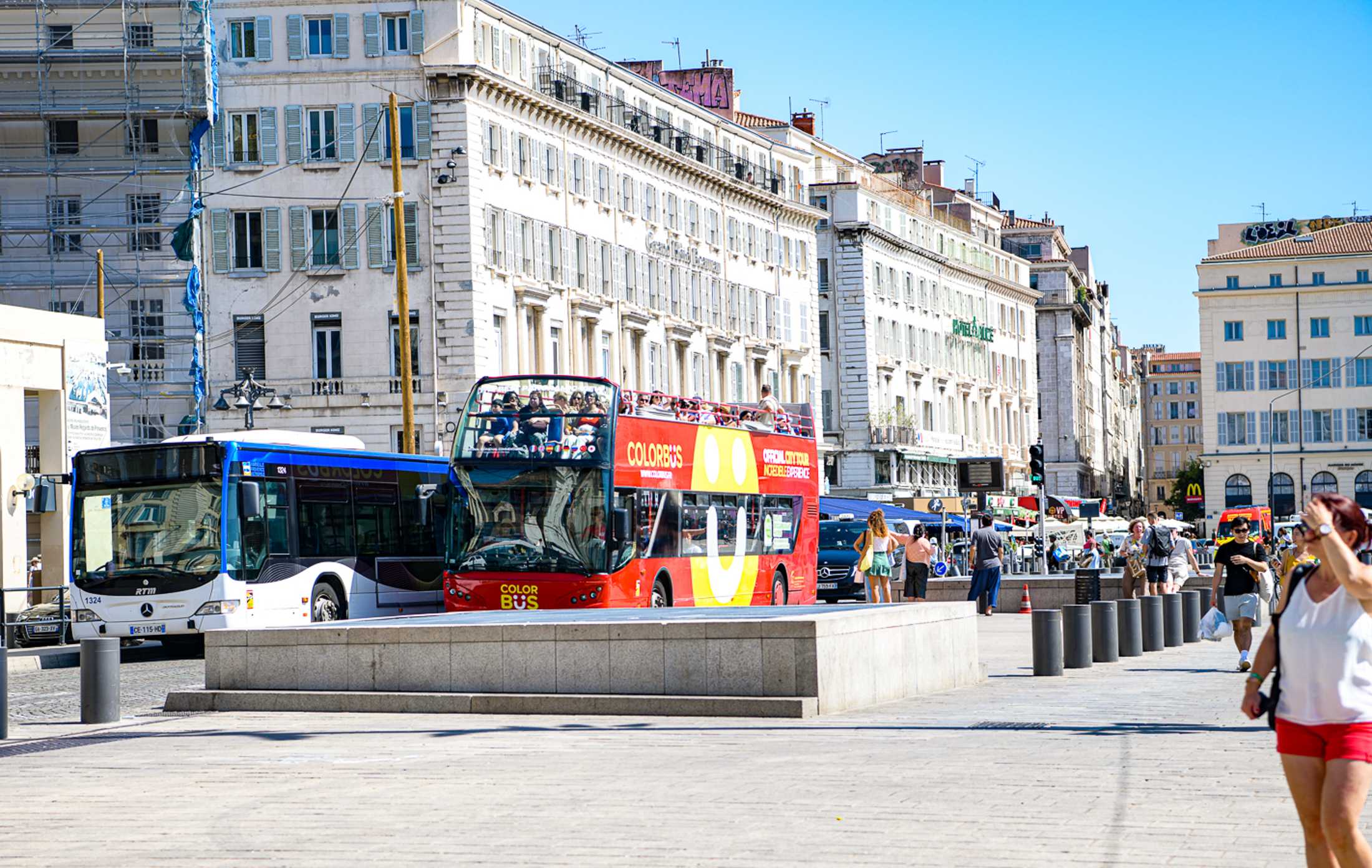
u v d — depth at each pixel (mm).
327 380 65500
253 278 65938
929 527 73812
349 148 66000
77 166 64812
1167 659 28609
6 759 16516
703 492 36312
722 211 86438
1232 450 133000
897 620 20969
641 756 15195
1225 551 25125
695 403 36406
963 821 11039
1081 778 13047
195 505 31000
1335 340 131500
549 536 31844
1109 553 79688
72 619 32812
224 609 30641
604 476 31906
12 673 30984
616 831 11047
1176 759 14211
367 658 20875
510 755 15617
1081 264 174000
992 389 125938
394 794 13062
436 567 36531
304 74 66062
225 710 21203
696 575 35688
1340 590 8023
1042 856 9812
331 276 65938
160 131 65875
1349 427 131000
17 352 40406
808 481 43188
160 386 65000
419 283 65625
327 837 11133
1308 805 8039
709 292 84562
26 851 10961
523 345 68812
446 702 20047
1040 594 45844
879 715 18766
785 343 93000
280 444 32375
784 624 18781
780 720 18328
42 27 65188
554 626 19891
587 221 73812
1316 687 8008
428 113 65750
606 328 74562
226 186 66125
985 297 125812
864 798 12125
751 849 10227
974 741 15750
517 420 32469
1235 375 133250
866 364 100938
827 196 101188
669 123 81938
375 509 34844
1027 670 26250
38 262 64688
